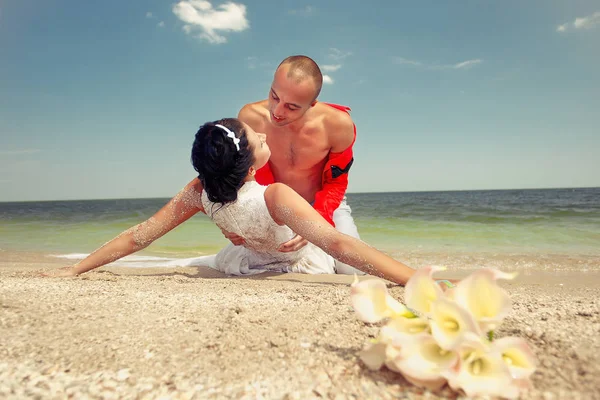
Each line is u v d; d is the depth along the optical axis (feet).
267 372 4.09
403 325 3.89
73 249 21.42
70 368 4.15
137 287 8.36
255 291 8.14
